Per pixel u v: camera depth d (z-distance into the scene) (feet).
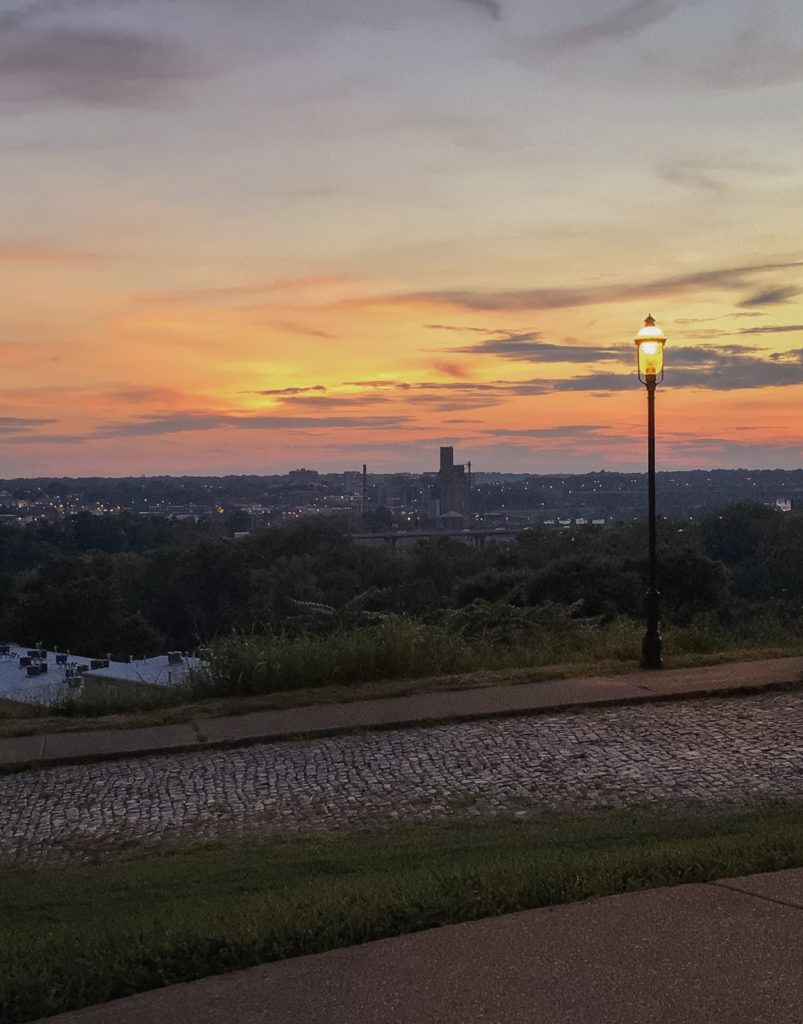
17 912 17.34
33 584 197.36
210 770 27.89
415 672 38.70
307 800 25.05
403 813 23.73
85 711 35.50
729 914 13.14
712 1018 10.37
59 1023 11.01
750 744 28.09
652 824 20.97
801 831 17.56
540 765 26.94
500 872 15.40
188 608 226.99
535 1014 10.61
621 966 11.66
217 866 19.74
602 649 41.96
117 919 15.39
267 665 37.11
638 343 39.60
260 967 12.23
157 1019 10.94
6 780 27.63
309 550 242.17
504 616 49.73
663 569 102.63
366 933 13.07
